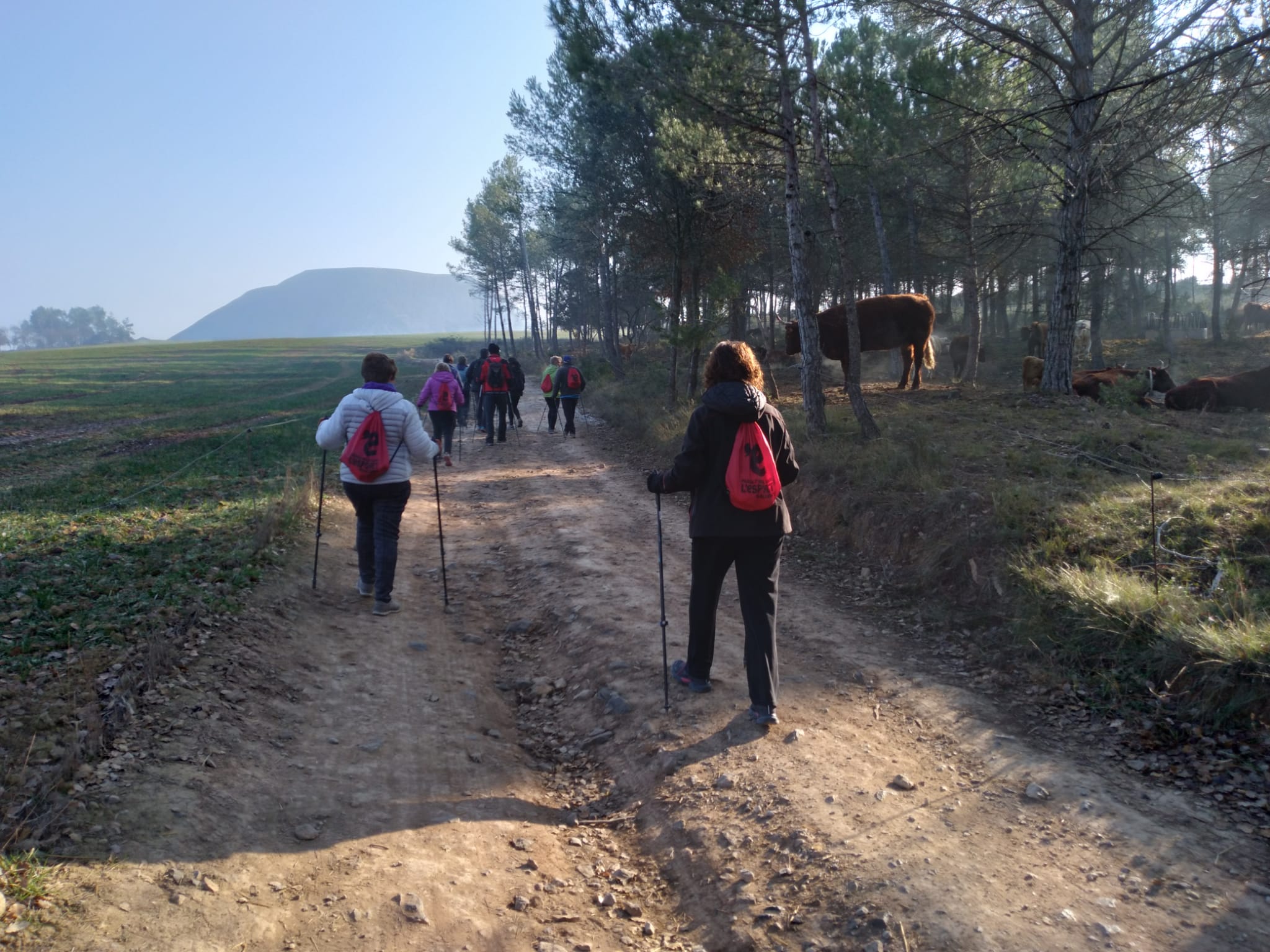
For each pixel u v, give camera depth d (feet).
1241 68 22.80
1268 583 17.03
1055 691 15.70
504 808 12.96
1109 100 33.99
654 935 10.13
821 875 10.61
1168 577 18.15
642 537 29.09
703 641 15.74
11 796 10.84
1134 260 85.15
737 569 14.98
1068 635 16.99
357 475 20.53
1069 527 20.94
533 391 112.57
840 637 19.36
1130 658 15.69
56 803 10.79
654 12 38.75
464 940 9.60
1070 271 45.73
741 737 14.38
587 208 76.13
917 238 75.92
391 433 20.97
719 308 58.03
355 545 27.40
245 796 12.08
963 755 13.64
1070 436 32.99
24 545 24.08
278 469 39.78
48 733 12.45
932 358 56.44
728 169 46.83
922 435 32.07
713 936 9.95
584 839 12.39
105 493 33.65
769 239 73.00
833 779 12.89
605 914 10.48
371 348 340.80
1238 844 10.66
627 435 55.88
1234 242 93.20
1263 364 80.43
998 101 39.65
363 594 22.24
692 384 59.82
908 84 37.11
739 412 14.16
